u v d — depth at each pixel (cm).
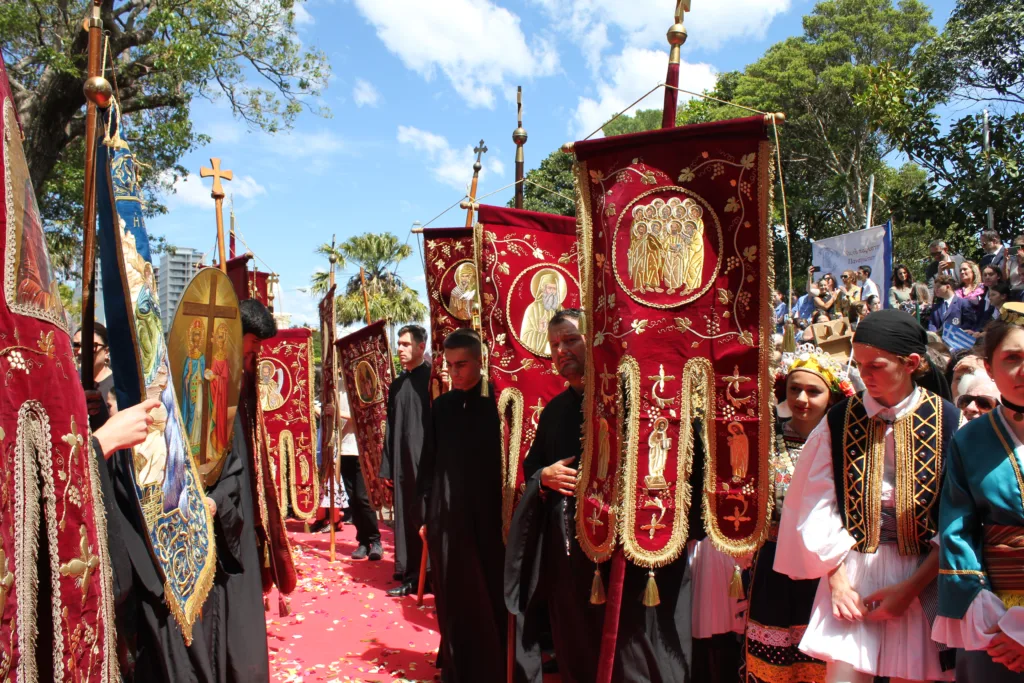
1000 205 1483
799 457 288
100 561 206
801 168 2969
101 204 285
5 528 163
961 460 250
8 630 162
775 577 310
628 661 314
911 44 2888
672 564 321
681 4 320
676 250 305
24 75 1573
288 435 891
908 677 264
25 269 178
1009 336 238
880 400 277
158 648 335
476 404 453
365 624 585
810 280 1180
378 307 3038
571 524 364
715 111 3122
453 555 432
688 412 303
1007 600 237
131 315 284
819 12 3009
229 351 393
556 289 469
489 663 427
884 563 270
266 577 465
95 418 310
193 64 1569
